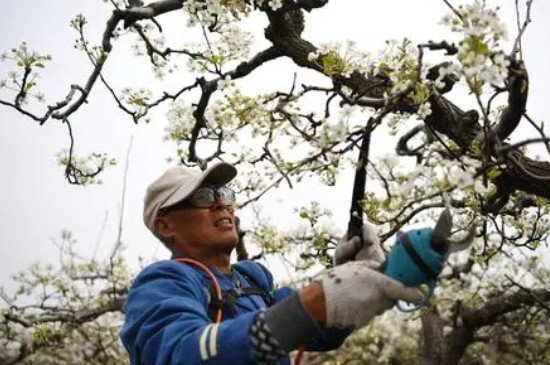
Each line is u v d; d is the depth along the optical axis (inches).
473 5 105.7
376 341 426.0
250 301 127.7
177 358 102.6
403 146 161.0
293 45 189.3
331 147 113.9
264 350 99.3
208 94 191.5
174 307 111.0
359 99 140.0
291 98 139.3
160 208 133.6
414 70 126.6
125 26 196.9
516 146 111.3
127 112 198.7
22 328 397.7
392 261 101.6
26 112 190.9
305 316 99.2
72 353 434.0
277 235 280.1
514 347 401.4
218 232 132.2
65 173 214.2
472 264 333.7
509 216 201.2
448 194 113.4
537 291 334.3
